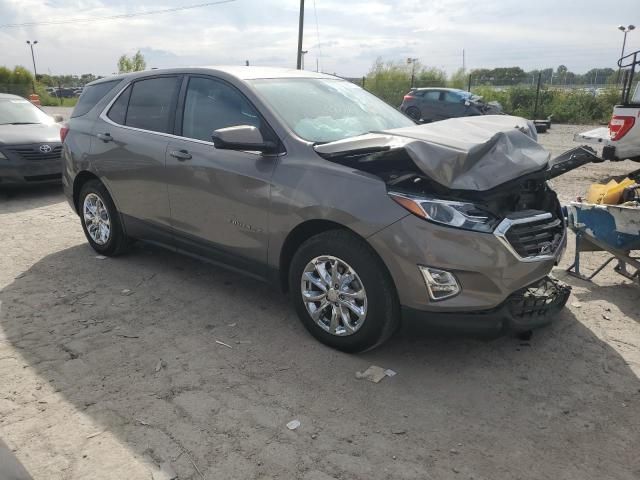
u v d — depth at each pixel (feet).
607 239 14.52
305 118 12.67
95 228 17.71
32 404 9.84
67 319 13.24
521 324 10.78
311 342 12.10
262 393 10.21
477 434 9.15
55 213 23.86
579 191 28.32
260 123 12.48
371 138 10.97
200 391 10.26
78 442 8.84
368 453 8.66
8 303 14.12
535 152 11.35
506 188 10.45
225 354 11.61
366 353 11.67
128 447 8.73
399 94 102.06
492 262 9.93
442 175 9.90
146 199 15.10
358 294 10.93
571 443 8.95
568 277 15.83
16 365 11.14
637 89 29.07
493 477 8.19
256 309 13.80
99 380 10.62
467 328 10.23
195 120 13.89
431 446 8.85
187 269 16.57
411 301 10.30
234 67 14.37
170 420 9.41
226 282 15.56
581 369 11.10
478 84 99.81
